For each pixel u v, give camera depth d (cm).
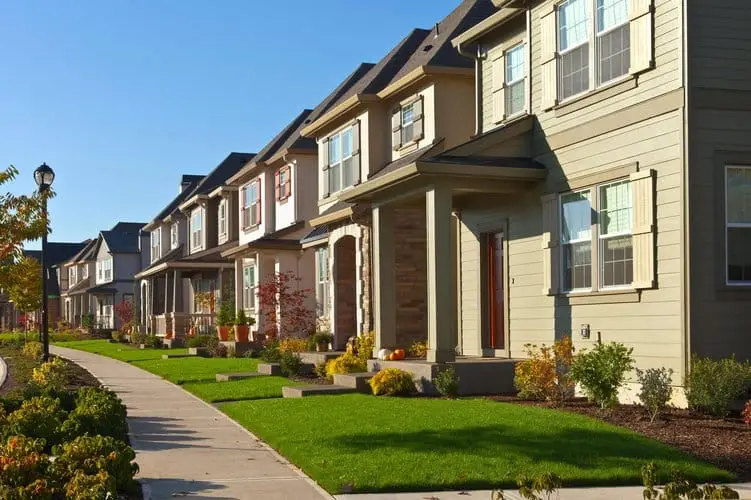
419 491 826
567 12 1505
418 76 2008
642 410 1227
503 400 1370
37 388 1459
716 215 1230
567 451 937
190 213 4481
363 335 2077
